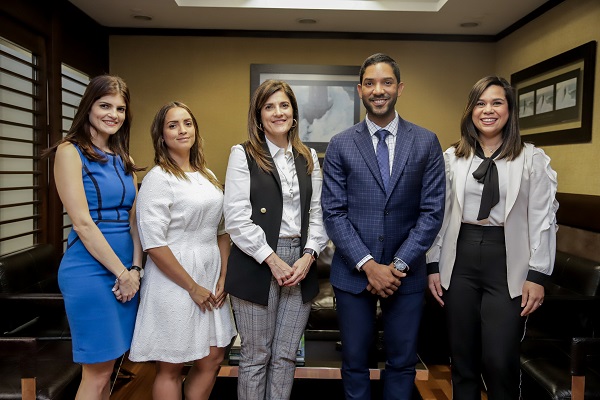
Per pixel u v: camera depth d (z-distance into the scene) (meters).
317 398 2.63
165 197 1.81
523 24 3.87
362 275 1.90
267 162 1.89
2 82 2.88
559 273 2.75
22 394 1.80
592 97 2.98
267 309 1.90
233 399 2.49
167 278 1.83
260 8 3.74
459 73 4.42
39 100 3.24
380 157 1.91
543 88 3.53
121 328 1.78
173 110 1.88
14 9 2.89
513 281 1.86
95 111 1.77
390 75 1.86
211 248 1.94
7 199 2.94
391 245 1.89
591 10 3.01
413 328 1.91
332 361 2.51
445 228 1.99
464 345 1.96
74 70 3.81
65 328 2.54
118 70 4.38
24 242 3.12
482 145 1.97
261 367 1.92
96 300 1.72
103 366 1.78
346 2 3.73
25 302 2.21
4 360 2.15
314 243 1.94
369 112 1.91
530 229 1.88
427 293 3.14
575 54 3.12
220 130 4.42
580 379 1.82
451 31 4.29
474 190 1.91
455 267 1.95
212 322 1.91
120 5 3.69
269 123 1.89
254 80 4.34
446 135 4.45
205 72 4.38
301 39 4.37
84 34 3.91
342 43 4.37
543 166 1.88
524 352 2.35
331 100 4.35
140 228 1.80
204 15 3.93
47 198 3.31
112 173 1.81
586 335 2.39
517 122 1.89
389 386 1.96
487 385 1.95
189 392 2.02
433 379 2.97
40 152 3.23
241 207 1.86
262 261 1.83
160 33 4.34
